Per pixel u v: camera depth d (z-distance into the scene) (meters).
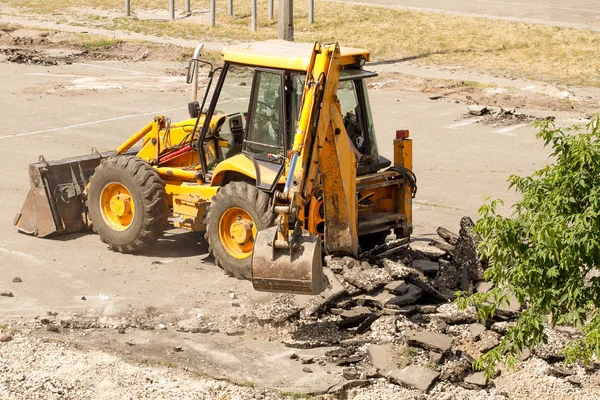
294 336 12.65
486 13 50.22
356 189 14.45
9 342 12.36
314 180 12.55
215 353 12.18
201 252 16.33
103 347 12.27
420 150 24.38
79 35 43.25
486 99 31.20
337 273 13.93
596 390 11.14
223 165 15.08
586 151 9.30
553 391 11.09
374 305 13.23
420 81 33.94
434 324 12.66
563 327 12.41
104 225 16.17
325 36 43.16
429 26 45.50
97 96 31.48
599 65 36.94
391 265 13.81
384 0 55.19
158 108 29.59
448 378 11.29
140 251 16.28
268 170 14.61
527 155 23.89
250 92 14.88
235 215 14.77
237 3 52.62
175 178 16.27
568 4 53.47
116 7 52.59
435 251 15.34
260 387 11.17
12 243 16.67
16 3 53.47
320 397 10.91
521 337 9.65
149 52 40.06
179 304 13.85
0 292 14.18
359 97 15.12
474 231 9.89
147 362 11.86
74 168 17.16
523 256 9.67
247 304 13.83
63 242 16.78
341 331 12.78
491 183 21.28
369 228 14.95
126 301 13.96
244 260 14.66
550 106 30.12
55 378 11.36
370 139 15.30
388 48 40.50
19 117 28.03
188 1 49.94
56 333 12.74
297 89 14.41
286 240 11.76
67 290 14.40
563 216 9.43
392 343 12.17
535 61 37.75
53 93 31.89
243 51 15.05
